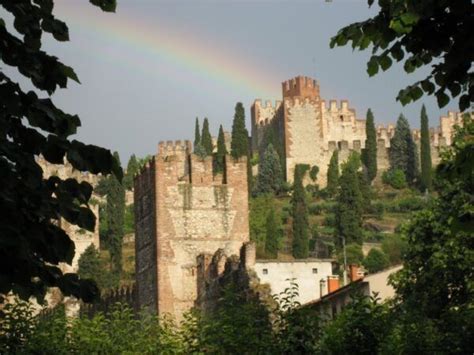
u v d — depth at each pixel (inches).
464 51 936.9
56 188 808.3
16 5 802.2
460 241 2706.7
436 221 2849.4
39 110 792.3
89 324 2292.1
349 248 7194.9
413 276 2906.0
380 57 995.3
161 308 3769.7
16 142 797.2
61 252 797.9
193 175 3868.1
